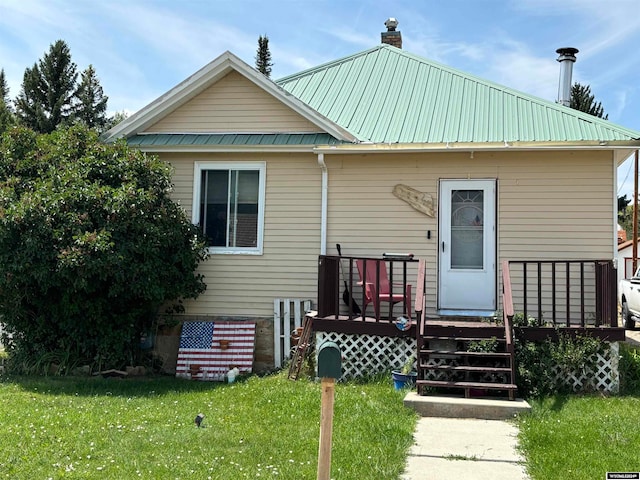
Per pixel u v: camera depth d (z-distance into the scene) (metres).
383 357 9.31
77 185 9.36
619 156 10.78
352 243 10.78
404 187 10.68
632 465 5.47
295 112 11.28
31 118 40.97
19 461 5.37
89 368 10.16
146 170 10.21
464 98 12.19
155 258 9.77
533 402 7.71
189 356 10.62
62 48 42.56
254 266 11.05
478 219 10.48
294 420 6.91
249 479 5.09
